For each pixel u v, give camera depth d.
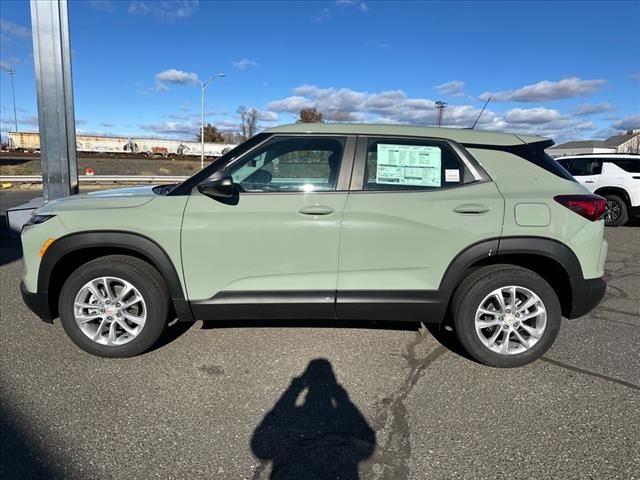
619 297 5.26
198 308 3.35
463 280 3.36
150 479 2.23
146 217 3.27
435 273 3.28
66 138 7.29
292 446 2.50
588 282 3.30
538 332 3.35
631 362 3.54
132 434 2.58
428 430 2.66
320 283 3.30
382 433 2.63
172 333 3.96
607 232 10.00
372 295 3.31
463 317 3.34
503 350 3.37
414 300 3.31
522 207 3.22
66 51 7.26
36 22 6.98
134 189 4.03
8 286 5.33
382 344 3.80
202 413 2.80
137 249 3.28
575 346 3.83
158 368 3.36
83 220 3.28
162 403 2.90
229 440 2.55
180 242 3.27
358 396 3.02
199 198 3.29
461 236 3.22
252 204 3.26
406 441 2.56
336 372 3.33
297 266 3.29
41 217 3.38
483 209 3.21
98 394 2.99
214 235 3.25
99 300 3.41
